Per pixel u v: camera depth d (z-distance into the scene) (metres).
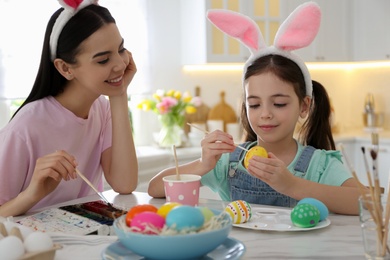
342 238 1.19
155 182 1.69
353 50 4.42
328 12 4.30
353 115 4.82
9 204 1.52
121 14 3.71
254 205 1.54
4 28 3.22
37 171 1.47
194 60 3.93
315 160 1.75
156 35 3.97
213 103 4.21
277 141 1.72
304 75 1.76
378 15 4.22
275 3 4.02
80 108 1.81
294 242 1.16
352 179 1.66
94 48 1.61
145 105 3.69
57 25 1.65
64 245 1.17
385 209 0.99
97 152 1.95
